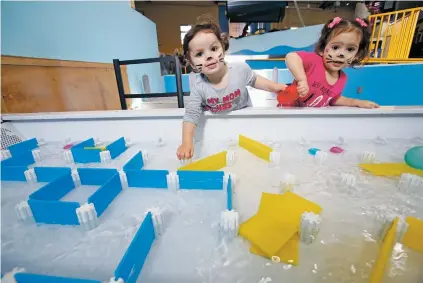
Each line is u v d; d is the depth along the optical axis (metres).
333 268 0.26
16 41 1.04
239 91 0.74
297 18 4.65
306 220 0.30
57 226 0.37
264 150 0.56
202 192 0.43
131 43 2.26
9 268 0.29
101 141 0.76
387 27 1.98
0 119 0.77
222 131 0.70
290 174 0.45
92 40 1.66
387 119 0.64
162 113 0.70
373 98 1.63
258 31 2.92
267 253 0.28
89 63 1.58
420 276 0.25
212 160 0.52
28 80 1.09
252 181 0.46
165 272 0.27
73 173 0.48
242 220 0.35
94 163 0.60
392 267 0.26
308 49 2.36
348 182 0.42
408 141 0.63
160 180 0.45
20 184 0.52
